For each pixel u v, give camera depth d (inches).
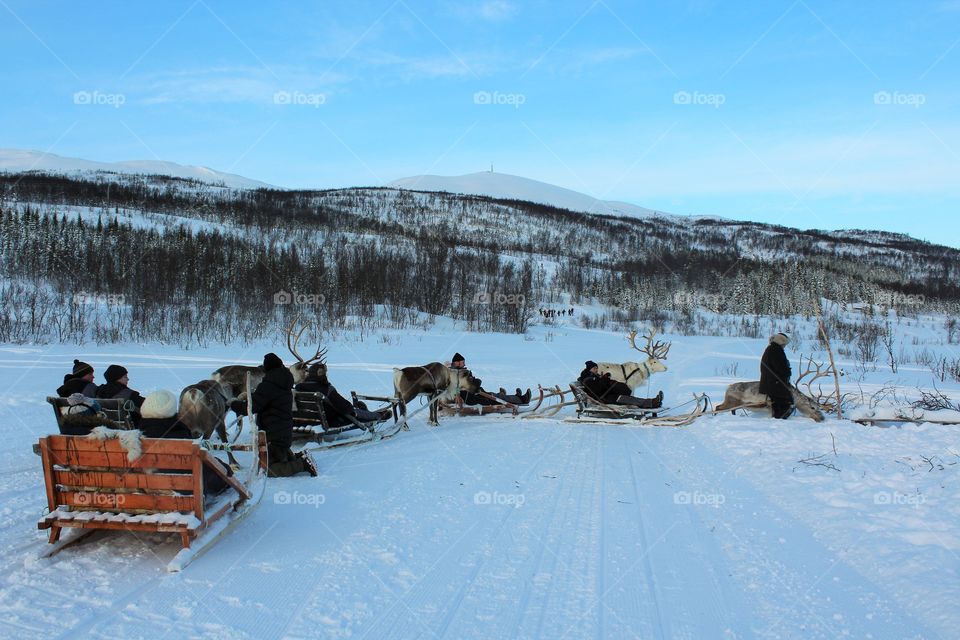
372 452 365.7
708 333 2004.2
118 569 195.6
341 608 173.6
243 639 155.6
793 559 213.6
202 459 206.1
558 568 203.8
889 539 225.6
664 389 698.2
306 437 378.6
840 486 289.7
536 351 1162.6
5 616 162.6
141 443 202.4
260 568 199.0
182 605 172.7
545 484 300.5
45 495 265.7
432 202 5772.6
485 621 168.6
